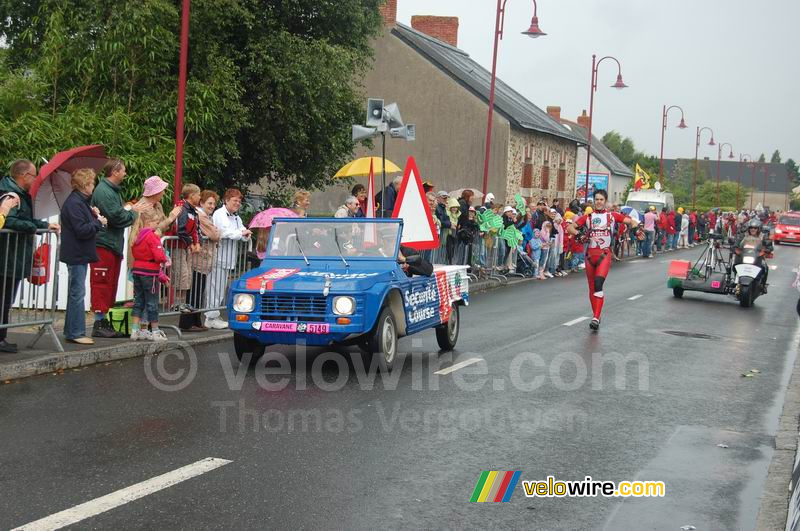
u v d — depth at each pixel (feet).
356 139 43.57
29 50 60.03
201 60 59.88
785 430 22.86
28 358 26.55
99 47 54.39
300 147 67.56
